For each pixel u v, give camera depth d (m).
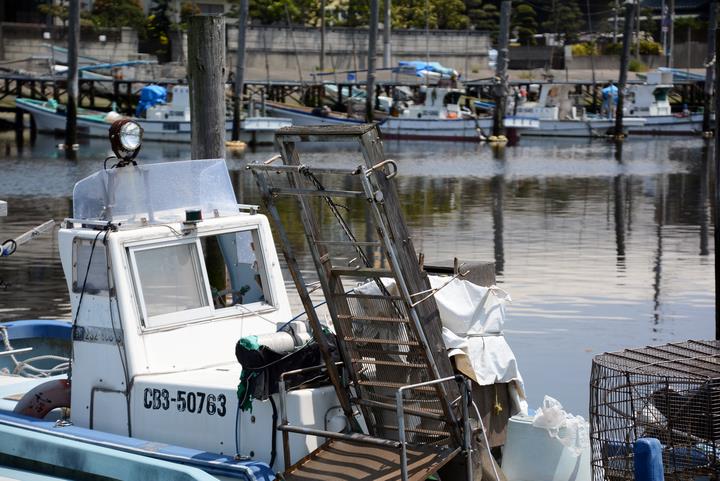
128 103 68.88
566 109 74.44
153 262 8.99
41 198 33.00
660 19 114.50
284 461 8.05
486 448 8.16
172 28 84.69
